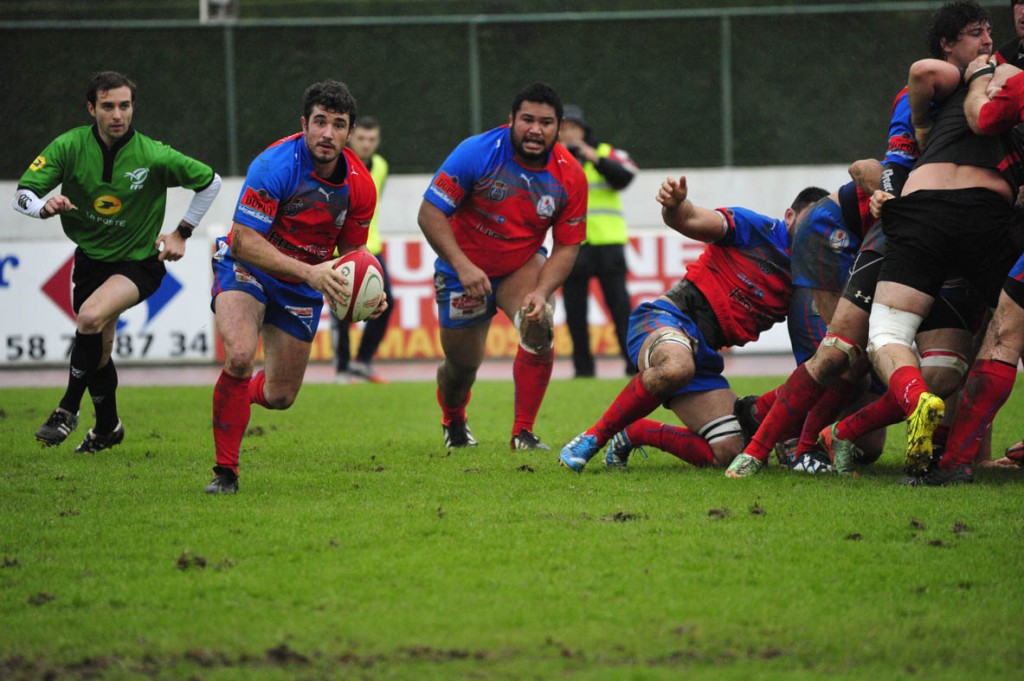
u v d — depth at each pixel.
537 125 27.27
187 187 28.44
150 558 18.22
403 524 20.20
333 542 18.95
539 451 29.27
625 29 66.88
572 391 45.22
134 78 65.62
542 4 80.50
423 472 25.75
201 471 26.00
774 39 66.81
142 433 33.19
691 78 66.94
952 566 17.48
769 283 25.20
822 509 21.02
